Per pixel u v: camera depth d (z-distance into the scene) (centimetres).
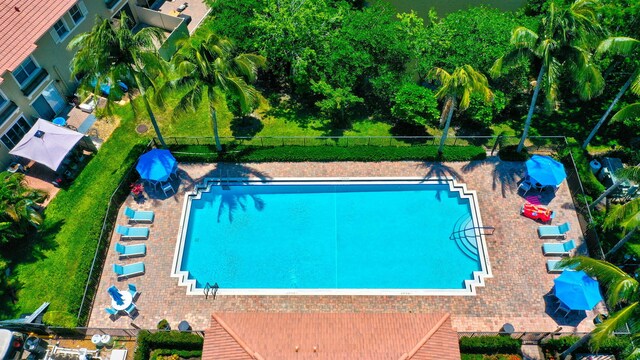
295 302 3462
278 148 4225
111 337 3312
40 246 3788
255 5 4528
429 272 3619
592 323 3312
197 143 4297
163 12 5503
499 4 5838
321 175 4100
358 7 5825
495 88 4434
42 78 4250
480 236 3725
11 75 3975
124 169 4144
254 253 3734
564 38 3212
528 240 3700
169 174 3922
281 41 4384
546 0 4972
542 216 3769
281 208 3969
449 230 3819
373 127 4556
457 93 3606
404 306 3425
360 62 4312
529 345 3238
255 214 3934
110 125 4534
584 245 3666
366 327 2975
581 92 3669
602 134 4412
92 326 3381
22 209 3616
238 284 3591
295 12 4462
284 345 2855
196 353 3216
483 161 4162
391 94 4456
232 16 4531
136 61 3441
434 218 3888
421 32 4597
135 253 3662
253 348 2833
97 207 3856
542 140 4238
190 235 3828
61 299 3534
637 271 2834
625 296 2483
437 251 3719
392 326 2978
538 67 3709
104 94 4641
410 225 3853
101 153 4338
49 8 4175
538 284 3491
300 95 4778
